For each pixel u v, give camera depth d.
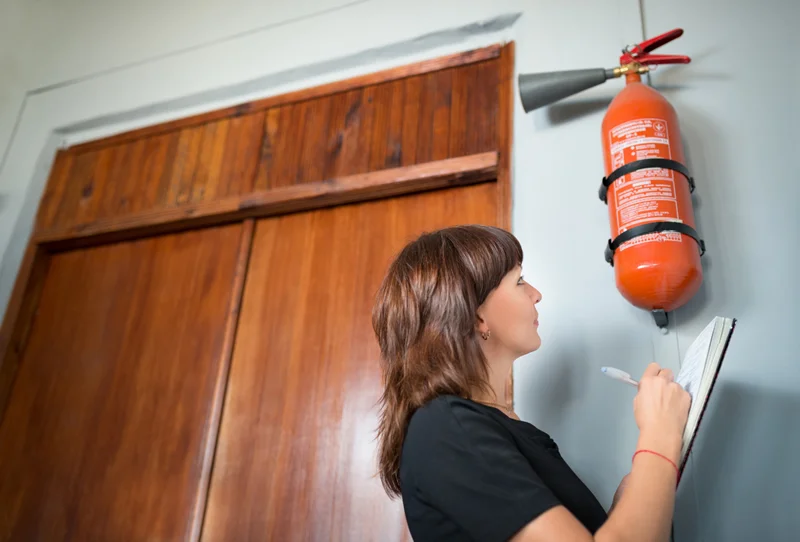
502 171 1.58
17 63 2.57
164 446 1.71
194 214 1.95
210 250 1.95
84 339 1.99
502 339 0.90
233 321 1.78
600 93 1.51
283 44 2.07
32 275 2.13
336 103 1.94
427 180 1.67
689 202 1.18
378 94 1.89
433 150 1.73
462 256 0.89
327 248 1.78
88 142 2.31
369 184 1.73
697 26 1.46
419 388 0.81
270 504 1.53
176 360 1.82
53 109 2.39
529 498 0.65
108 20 2.50
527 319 0.91
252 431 1.63
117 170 2.20
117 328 1.96
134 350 1.90
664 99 1.28
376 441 1.48
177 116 2.23
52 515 1.75
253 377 1.70
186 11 2.34
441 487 0.70
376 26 1.94
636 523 0.65
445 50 1.87
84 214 2.17
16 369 2.03
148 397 1.80
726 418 1.12
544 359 1.29
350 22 1.99
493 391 0.87
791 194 1.24
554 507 0.65
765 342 1.14
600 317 1.28
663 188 1.16
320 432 1.56
